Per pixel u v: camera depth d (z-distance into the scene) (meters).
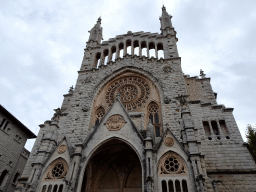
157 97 34.00
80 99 36.91
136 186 27.00
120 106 27.44
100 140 24.45
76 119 33.94
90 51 46.94
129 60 40.38
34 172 22.73
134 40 45.34
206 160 24.98
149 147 21.70
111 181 28.11
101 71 40.59
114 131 24.92
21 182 27.53
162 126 29.70
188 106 30.52
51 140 25.98
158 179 20.02
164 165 21.00
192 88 38.66
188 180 19.45
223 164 24.30
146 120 32.06
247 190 21.69
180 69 36.28
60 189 22.84
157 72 36.72
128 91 36.78
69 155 23.91
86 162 23.05
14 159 43.50
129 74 38.50
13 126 43.50
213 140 26.72
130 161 28.53
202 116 29.53
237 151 25.09
